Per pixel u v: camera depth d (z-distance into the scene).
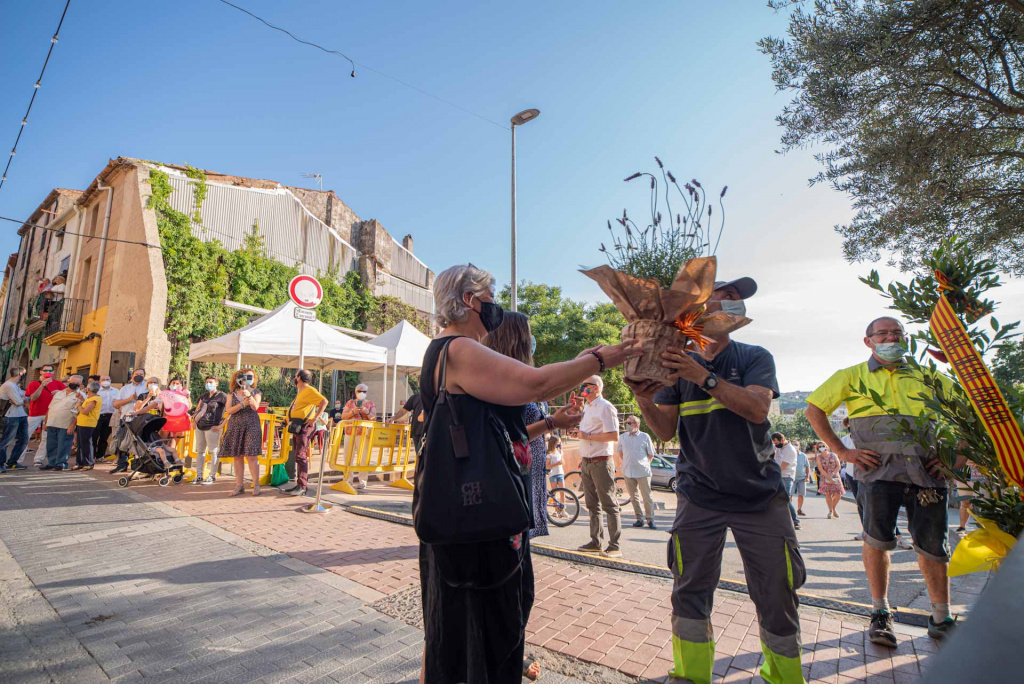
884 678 2.73
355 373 23.25
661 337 1.85
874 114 8.20
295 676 2.75
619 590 4.05
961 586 5.19
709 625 2.50
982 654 0.43
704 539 2.49
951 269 1.97
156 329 15.97
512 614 1.85
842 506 15.51
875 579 3.20
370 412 9.80
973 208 8.10
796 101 8.60
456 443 1.67
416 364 12.51
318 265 22.81
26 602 3.67
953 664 0.45
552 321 26.66
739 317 1.83
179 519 6.21
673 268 2.17
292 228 21.66
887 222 8.45
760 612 2.42
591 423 5.73
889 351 3.06
